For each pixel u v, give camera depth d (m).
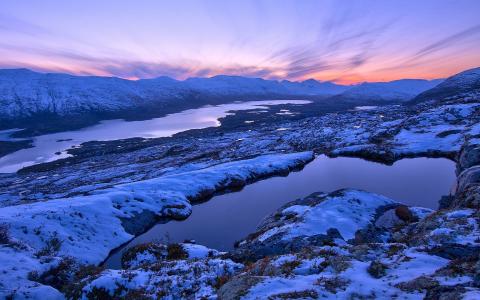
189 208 47.84
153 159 123.12
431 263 13.16
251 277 13.59
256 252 23.77
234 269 18.17
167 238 37.59
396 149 77.50
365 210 33.44
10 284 17.14
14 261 19.98
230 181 61.75
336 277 12.48
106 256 32.28
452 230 17.83
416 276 11.62
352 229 27.86
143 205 44.53
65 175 111.38
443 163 65.06
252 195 55.69
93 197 42.91
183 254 26.75
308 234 26.17
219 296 13.16
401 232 25.34
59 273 20.34
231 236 37.06
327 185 58.47
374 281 11.83
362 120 161.50
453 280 10.35
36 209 36.00
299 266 14.93
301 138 121.31
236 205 50.44
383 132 98.00
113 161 136.38
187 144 157.88
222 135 188.75
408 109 192.50
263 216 44.12
